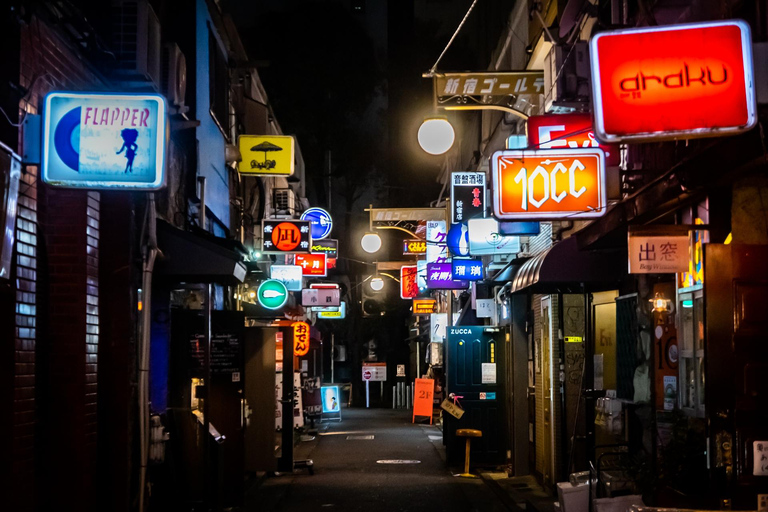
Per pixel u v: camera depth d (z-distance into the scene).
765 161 6.06
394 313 47.84
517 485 14.47
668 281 8.88
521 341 16.42
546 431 13.92
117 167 6.84
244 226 19.19
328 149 40.28
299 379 22.50
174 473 10.98
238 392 12.41
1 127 6.66
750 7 6.55
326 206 41.34
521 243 16.78
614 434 10.52
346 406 45.12
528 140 9.73
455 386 17.31
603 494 8.78
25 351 7.17
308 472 16.44
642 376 9.36
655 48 6.02
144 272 9.57
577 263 10.38
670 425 8.52
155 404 11.12
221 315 12.45
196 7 13.44
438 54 31.81
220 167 15.97
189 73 13.24
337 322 46.66
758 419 6.42
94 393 8.62
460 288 21.30
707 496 7.45
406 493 13.91
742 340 6.47
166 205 11.47
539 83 11.70
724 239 7.26
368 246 27.69
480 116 22.30
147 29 9.12
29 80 7.15
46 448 8.16
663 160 8.37
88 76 8.71
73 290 8.31
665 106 5.96
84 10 8.80
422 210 26.05
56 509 8.14
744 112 5.87
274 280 17.17
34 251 7.42
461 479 15.80
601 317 11.99
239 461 12.26
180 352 11.58
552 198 8.59
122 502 9.09
